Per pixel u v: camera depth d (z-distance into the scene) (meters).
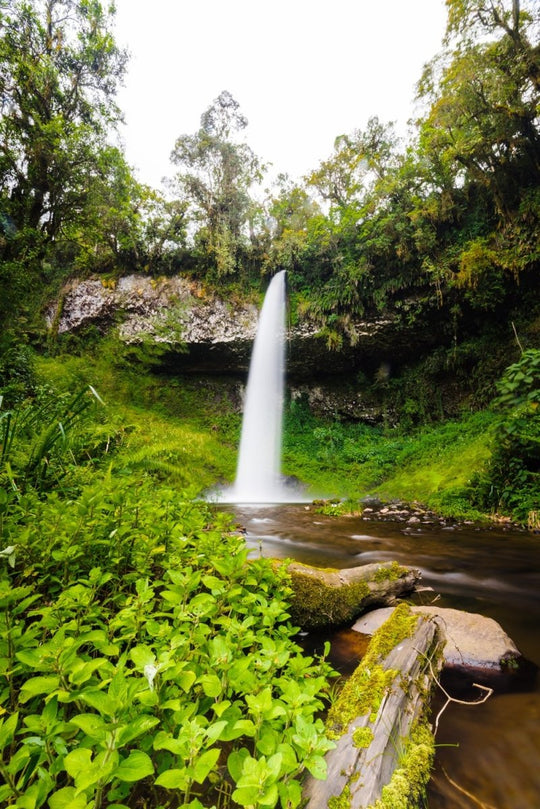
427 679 1.55
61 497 2.45
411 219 11.72
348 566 3.85
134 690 0.83
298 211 16.06
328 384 16.59
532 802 1.11
